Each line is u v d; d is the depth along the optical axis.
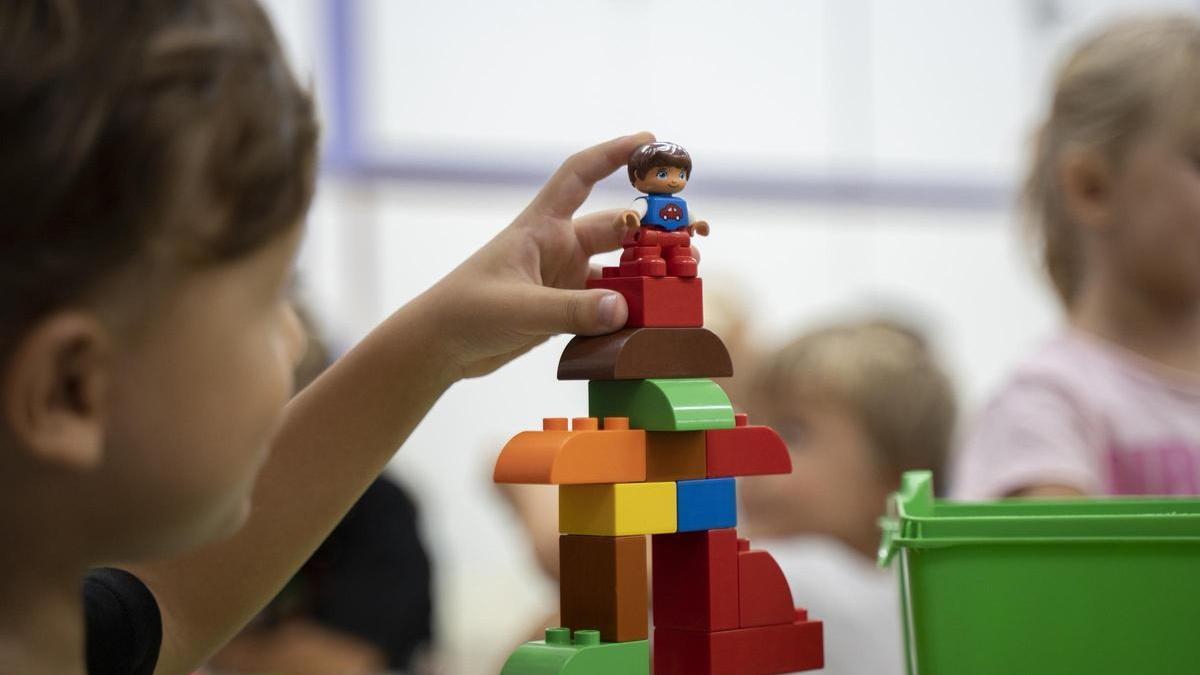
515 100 2.48
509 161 2.48
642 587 0.56
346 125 2.38
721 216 2.59
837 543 1.35
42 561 0.39
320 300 2.36
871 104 2.68
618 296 0.57
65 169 0.34
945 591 0.59
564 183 0.63
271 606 1.52
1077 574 0.58
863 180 2.67
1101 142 1.10
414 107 2.42
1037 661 0.58
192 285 0.37
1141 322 1.09
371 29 2.39
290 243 0.40
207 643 0.63
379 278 2.41
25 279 0.34
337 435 0.64
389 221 2.41
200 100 0.35
